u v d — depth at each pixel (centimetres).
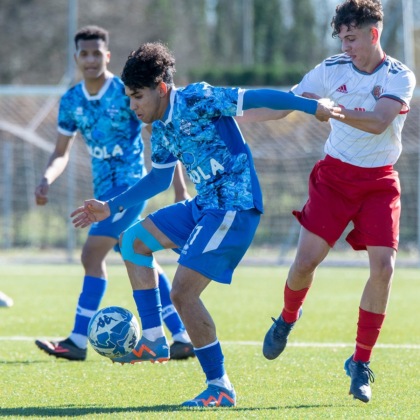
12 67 12606
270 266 6200
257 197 1727
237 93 1669
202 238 1706
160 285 2334
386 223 1798
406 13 7662
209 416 1606
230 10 16738
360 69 1841
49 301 3884
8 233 6744
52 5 12731
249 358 2364
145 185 1828
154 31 13500
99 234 2364
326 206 1842
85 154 7025
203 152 1709
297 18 16975
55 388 1925
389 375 2095
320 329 2991
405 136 6406
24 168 7156
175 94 1695
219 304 3812
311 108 1661
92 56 2367
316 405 1734
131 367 2209
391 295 4188
